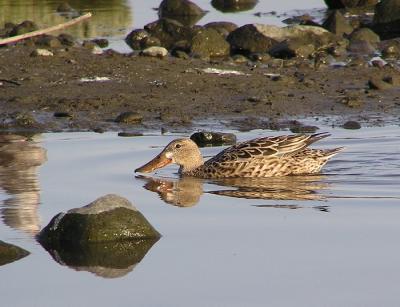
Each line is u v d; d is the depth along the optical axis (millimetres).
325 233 11688
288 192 13914
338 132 17562
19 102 19297
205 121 18438
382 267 10484
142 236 11617
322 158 15234
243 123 18328
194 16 29844
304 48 23812
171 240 11555
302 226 11992
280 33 24766
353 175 14891
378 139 16969
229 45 24406
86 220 11602
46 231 11695
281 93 20125
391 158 15805
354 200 13281
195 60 22922
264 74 21688
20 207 12859
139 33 25516
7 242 11414
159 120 18484
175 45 24625
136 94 19953
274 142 15336
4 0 31344
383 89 20391
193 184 14594
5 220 12305
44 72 21297
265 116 18703
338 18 26672
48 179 14406
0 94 19859
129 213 11719
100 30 27484
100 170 15055
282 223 12141
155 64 22156
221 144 17141
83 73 21297
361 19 28859
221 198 13570
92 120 18438
